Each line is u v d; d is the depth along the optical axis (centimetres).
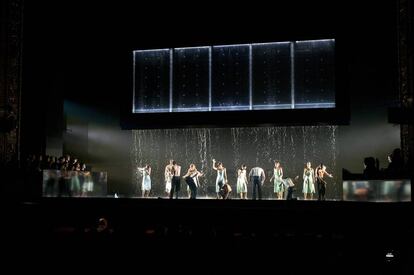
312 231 956
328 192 1808
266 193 1880
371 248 916
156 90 1745
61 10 1645
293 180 1855
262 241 948
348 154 1686
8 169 1158
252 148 1909
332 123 1557
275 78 1652
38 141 1597
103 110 1903
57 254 1038
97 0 1655
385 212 912
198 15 1634
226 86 1689
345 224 938
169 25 1659
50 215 1085
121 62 1717
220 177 1667
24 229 1081
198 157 1947
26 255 1054
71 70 1869
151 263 992
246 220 988
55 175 1184
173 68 1731
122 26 1698
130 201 1044
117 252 1013
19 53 1329
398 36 1148
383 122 1638
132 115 1702
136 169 1966
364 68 1647
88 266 1020
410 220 902
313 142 1850
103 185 1462
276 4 1584
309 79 1625
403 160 1073
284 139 1881
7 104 1286
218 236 973
